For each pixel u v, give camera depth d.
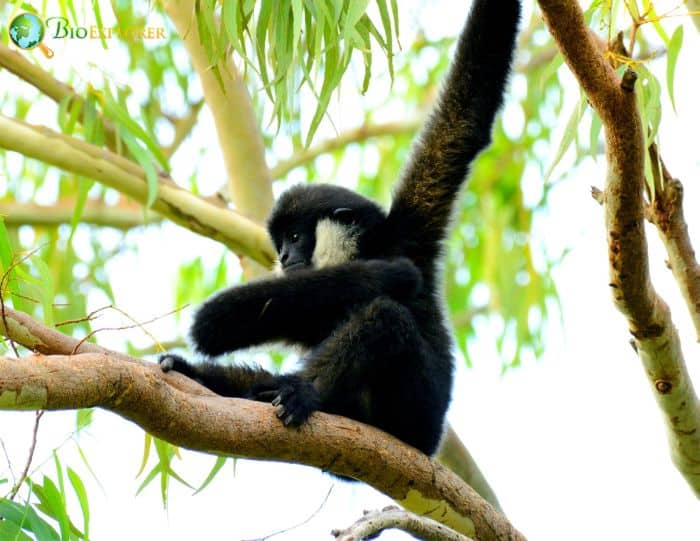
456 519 10.21
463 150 12.44
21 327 8.59
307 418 9.17
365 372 10.72
